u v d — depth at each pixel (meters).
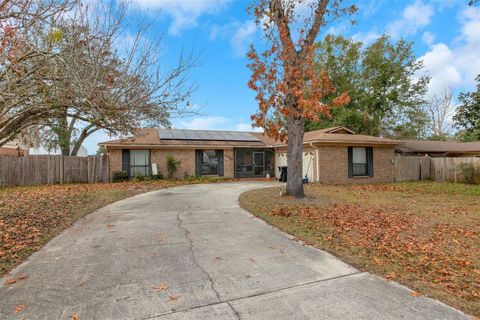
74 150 19.45
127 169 16.98
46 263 3.96
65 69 4.39
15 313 2.66
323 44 27.41
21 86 4.54
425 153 21.50
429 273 3.60
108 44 5.06
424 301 2.88
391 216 7.00
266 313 2.67
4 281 3.37
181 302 2.88
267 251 4.48
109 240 5.05
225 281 3.38
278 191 11.49
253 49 9.32
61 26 4.52
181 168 18.17
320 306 2.80
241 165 20.31
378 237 5.22
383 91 27.20
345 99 8.84
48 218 6.66
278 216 6.92
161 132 19.47
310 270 3.72
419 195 11.00
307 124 25.84
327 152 15.98
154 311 2.71
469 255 4.26
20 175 14.61
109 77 5.03
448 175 17.19
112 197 10.13
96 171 16.33
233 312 2.69
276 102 9.15
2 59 4.03
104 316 2.62
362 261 4.01
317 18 9.16
